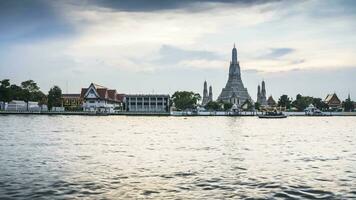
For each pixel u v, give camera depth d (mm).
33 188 29703
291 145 66438
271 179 34031
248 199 27328
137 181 32750
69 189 29578
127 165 41312
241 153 53250
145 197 27734
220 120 197875
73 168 38938
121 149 57500
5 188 29641
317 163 44125
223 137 83688
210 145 64812
